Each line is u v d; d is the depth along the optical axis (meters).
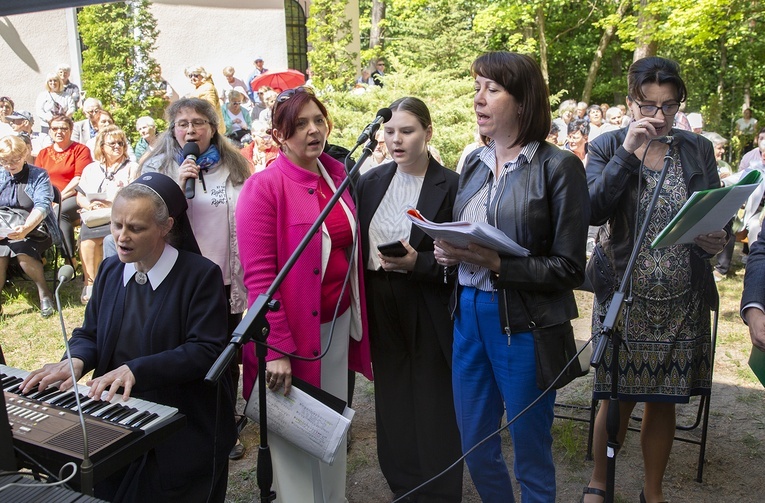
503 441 3.63
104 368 2.31
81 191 6.36
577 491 3.19
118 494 2.25
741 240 6.89
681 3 11.78
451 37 16.34
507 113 2.25
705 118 19.56
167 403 2.26
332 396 2.53
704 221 2.27
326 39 17.27
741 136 17.53
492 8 16.25
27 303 6.16
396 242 2.67
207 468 2.30
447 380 2.89
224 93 10.92
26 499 1.42
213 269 2.33
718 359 4.76
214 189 3.40
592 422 3.41
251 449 3.61
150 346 2.26
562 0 17.97
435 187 2.85
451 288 2.82
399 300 2.85
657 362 2.70
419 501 2.94
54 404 2.05
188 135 3.35
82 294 6.17
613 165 2.56
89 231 5.99
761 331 2.30
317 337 2.61
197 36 11.49
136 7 10.41
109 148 6.26
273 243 2.62
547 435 2.40
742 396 4.16
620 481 3.29
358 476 3.39
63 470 1.70
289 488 2.52
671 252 2.63
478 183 2.45
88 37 10.25
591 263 2.82
